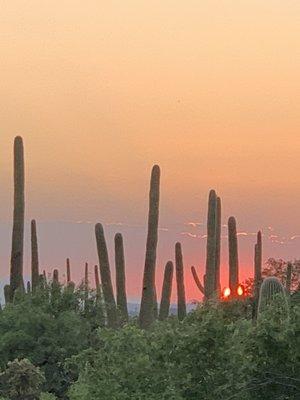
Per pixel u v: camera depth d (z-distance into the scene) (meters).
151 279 72.12
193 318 36.28
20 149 74.62
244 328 34.59
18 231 74.25
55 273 74.62
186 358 34.84
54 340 61.97
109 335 36.53
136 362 35.41
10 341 61.56
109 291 77.12
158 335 35.84
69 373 60.59
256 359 32.59
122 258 78.56
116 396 35.16
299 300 45.09
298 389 32.44
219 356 34.56
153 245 72.44
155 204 72.50
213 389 34.31
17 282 73.94
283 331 32.44
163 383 34.91
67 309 66.75
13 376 49.09
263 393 32.66
